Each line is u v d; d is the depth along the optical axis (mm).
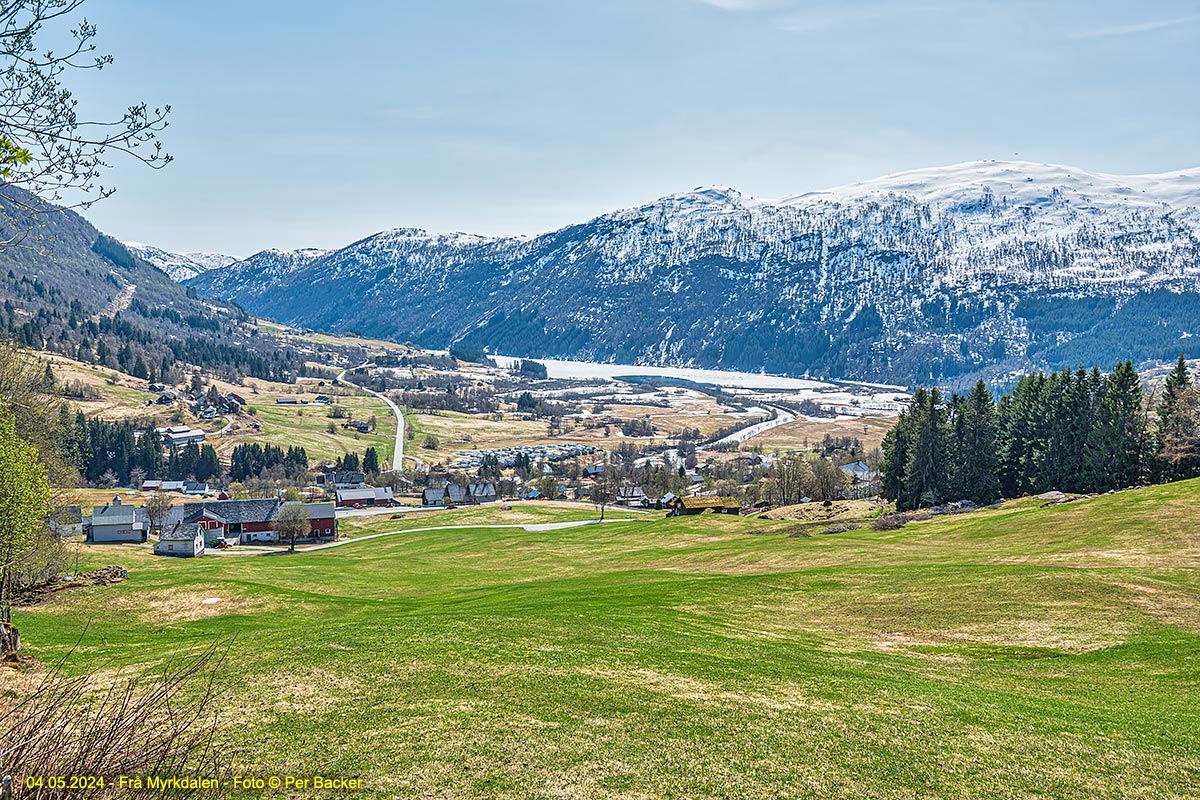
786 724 26281
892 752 24156
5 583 50812
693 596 56000
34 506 47531
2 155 12445
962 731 26156
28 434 62656
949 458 120188
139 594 65562
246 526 144750
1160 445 104062
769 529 110250
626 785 21469
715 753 23688
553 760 22844
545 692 28766
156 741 19016
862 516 119812
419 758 22750
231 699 27906
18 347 64438
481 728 25109
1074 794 21641
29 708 18172
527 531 137875
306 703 27406
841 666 35812
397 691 28734
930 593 54000
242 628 54656
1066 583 52219
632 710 27141
